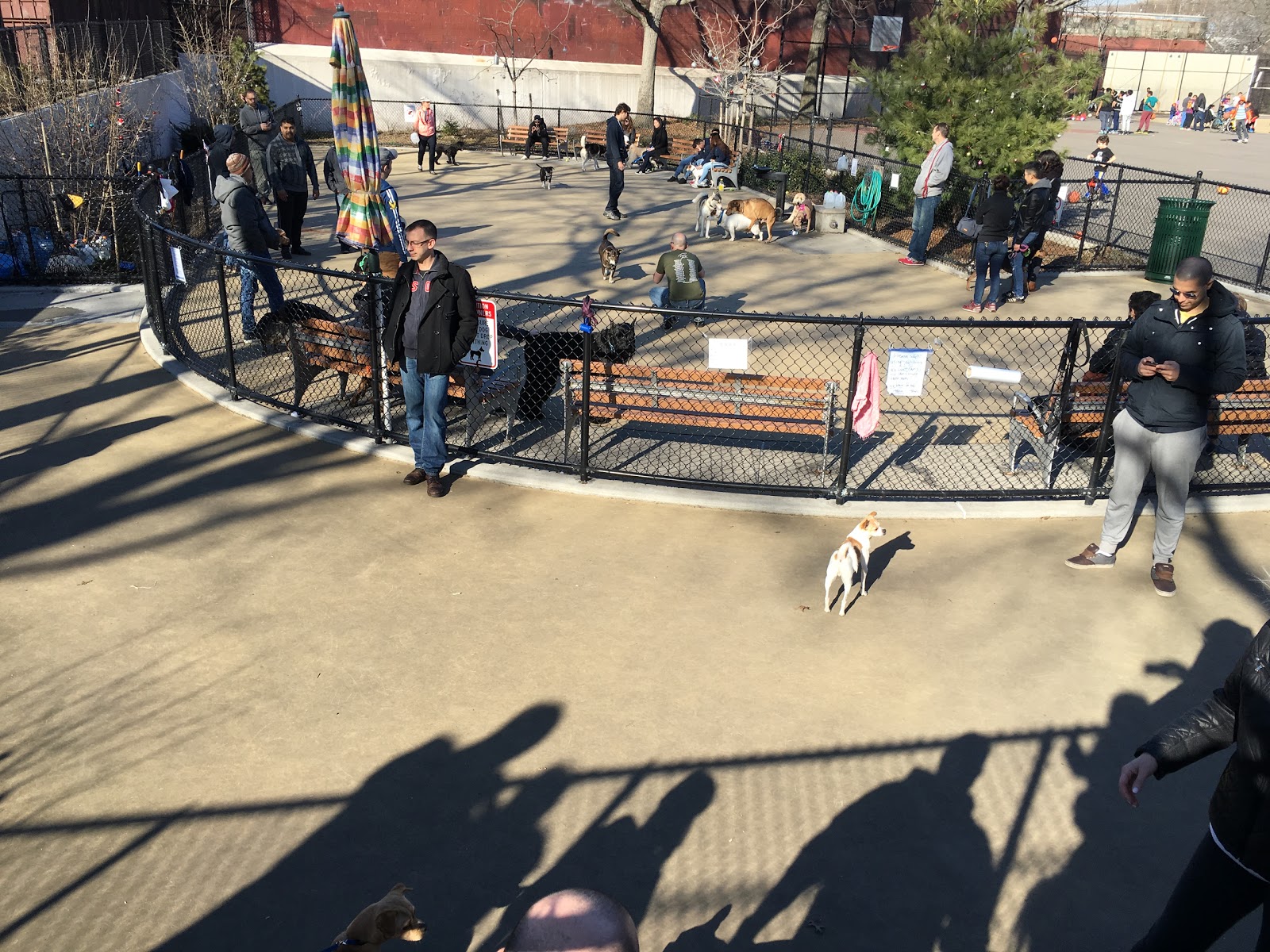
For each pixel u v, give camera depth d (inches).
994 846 163.0
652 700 196.7
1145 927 148.4
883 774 178.5
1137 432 233.5
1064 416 284.8
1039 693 202.8
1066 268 580.4
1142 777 120.0
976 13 673.6
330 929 143.3
